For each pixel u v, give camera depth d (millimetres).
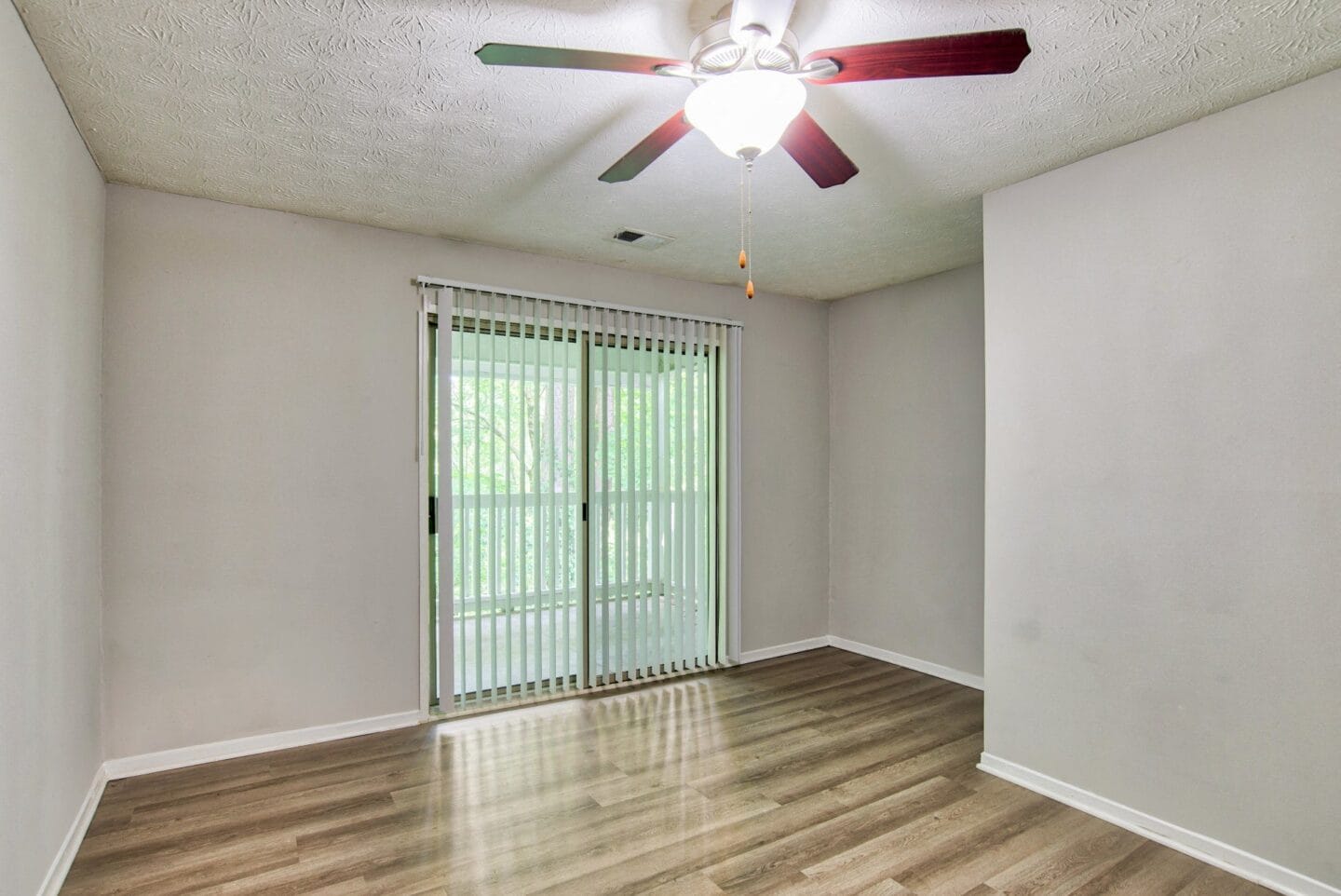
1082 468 2596
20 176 1752
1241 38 1854
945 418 4180
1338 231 2018
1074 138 2436
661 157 2578
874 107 2221
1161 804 2375
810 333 4883
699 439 4359
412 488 3420
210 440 2973
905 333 4422
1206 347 2275
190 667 2920
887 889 2115
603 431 3969
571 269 3906
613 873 2189
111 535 2768
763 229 3387
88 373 2520
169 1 1670
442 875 2174
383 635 3338
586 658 3914
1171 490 2357
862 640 4699
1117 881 2158
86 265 2477
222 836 2379
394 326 3387
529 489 3732
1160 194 2391
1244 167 2197
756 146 1775
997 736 2875
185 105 2186
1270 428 2141
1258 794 2156
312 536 3180
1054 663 2680
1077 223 2615
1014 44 1503
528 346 3766
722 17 1741
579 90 2109
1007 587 2840
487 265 3645
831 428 4957
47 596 2020
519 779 2828
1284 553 2111
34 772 1901
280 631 3104
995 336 2887
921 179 2777
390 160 2602
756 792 2723
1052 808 2596
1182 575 2330
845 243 3605
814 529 4875
